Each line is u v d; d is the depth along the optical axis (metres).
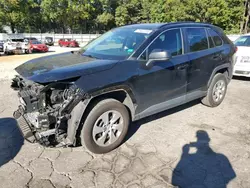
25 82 3.12
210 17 36.97
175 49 3.92
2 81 7.05
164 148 3.41
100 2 55.00
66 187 2.58
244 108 5.06
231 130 4.02
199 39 4.42
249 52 7.16
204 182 2.71
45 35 45.34
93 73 2.96
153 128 4.03
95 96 2.92
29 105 2.88
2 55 17.45
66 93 2.82
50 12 47.41
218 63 4.70
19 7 42.88
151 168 2.94
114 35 4.10
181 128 4.05
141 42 3.52
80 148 3.38
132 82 3.24
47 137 2.87
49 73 2.83
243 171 2.92
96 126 3.08
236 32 37.19
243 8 36.84
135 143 3.53
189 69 4.07
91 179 2.71
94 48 4.01
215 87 4.89
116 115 3.23
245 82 7.47
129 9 54.06
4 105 4.89
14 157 3.11
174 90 3.93
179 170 2.91
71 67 3.03
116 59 3.34
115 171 2.87
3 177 2.71
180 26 4.10
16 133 3.71
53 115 2.85
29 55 17.34
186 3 38.53
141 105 3.51
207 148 3.43
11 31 46.38
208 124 4.23
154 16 46.81
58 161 3.05
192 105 5.16
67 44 35.53
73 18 50.75
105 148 3.22
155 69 3.51
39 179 2.70
